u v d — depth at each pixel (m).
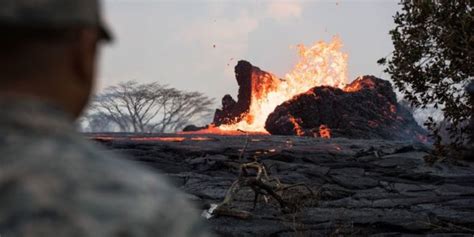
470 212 15.35
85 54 1.58
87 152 1.56
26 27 1.49
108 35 1.62
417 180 20.25
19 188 1.45
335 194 16.94
